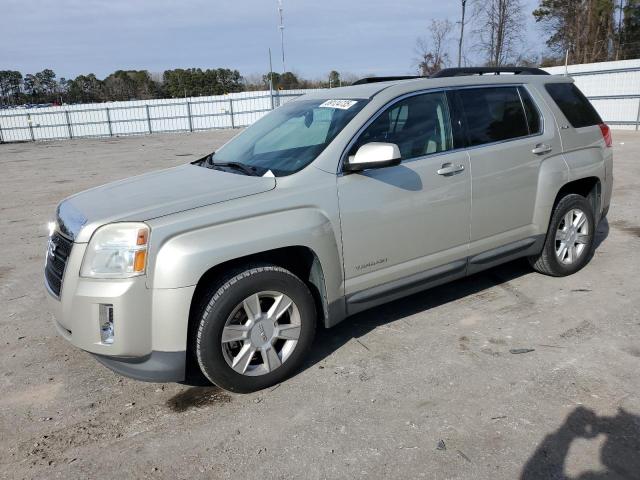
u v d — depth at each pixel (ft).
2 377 12.12
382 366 11.82
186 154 69.77
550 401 10.22
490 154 13.76
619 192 29.63
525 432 9.36
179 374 10.12
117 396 11.16
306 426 9.82
